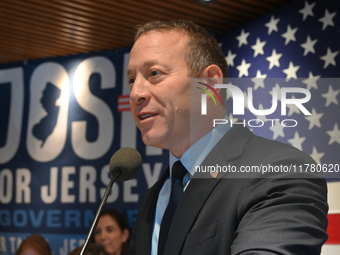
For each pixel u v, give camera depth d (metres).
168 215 1.23
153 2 3.69
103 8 3.82
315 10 3.35
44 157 4.64
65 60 4.70
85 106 4.51
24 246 4.52
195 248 1.10
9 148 4.82
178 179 1.27
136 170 1.26
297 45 3.42
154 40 1.29
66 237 4.43
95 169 4.38
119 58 4.45
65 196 4.48
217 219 1.10
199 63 1.30
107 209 4.20
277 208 0.97
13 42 4.52
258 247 0.88
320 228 0.96
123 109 4.34
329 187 3.04
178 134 1.28
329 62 3.22
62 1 3.73
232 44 3.90
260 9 3.75
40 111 4.73
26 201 4.67
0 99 4.95
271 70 3.56
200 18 3.90
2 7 3.90
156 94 1.26
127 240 4.10
